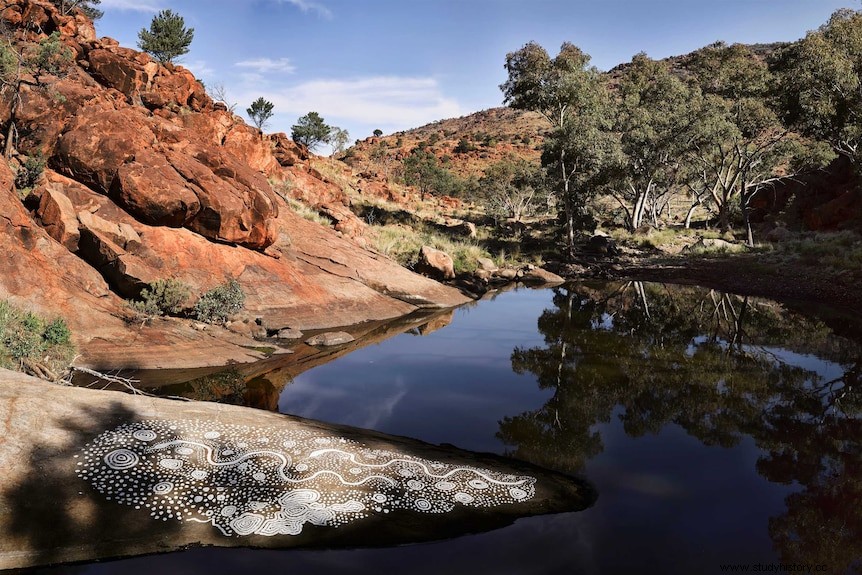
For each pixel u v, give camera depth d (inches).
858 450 273.4
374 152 3831.2
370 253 784.3
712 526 198.1
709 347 506.3
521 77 1428.4
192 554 163.3
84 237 437.1
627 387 382.6
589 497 219.5
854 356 473.4
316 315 565.0
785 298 806.5
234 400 330.0
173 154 542.9
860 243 1037.8
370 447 236.4
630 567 169.9
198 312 467.2
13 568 151.4
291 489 195.0
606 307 735.7
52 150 518.9
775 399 357.4
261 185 633.0
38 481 172.4
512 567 167.8
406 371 416.2
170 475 189.2
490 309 714.2
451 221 1657.2
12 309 337.4
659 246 1373.0
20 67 519.5
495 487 218.2
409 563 167.2
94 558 158.1
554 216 2169.0
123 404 227.8
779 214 1621.6
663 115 1471.5
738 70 1434.5
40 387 222.7
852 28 1027.3
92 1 1024.2
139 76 760.3
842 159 1539.1
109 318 396.8
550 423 308.5
